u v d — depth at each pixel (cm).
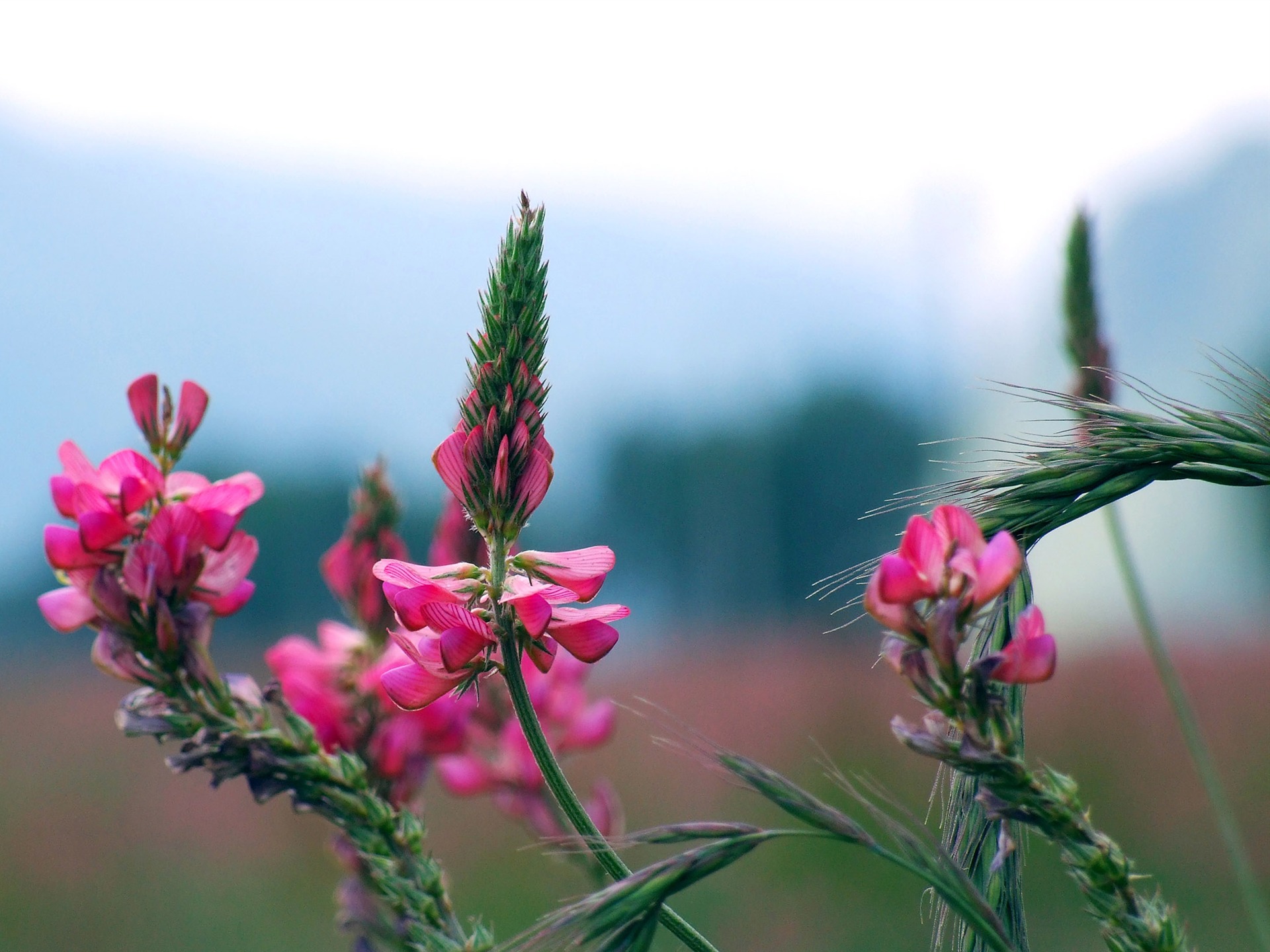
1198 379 33
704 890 99
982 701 31
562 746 42
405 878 35
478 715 41
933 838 31
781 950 85
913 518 31
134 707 35
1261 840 97
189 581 35
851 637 341
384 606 40
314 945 95
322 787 35
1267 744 137
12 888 120
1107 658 222
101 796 172
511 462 32
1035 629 31
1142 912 31
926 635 31
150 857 131
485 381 33
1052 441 33
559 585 33
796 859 104
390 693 32
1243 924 75
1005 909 31
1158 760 133
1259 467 32
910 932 86
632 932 30
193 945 99
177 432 35
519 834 118
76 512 35
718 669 274
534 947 31
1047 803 31
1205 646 251
